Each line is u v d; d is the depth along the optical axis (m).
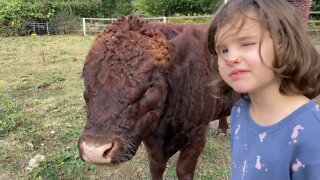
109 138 0.76
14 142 1.79
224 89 0.67
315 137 0.47
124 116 0.78
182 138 1.04
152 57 0.82
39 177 1.47
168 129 1.00
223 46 0.50
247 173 0.52
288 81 0.50
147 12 7.13
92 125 0.78
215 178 1.45
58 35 6.88
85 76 0.82
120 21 0.87
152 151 1.05
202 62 1.01
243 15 0.48
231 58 0.49
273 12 0.48
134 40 0.82
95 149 0.75
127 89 0.79
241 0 0.50
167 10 6.97
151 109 0.84
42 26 7.12
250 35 0.48
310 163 0.46
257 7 0.48
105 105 0.78
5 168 1.60
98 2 8.57
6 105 2.16
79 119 2.07
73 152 1.62
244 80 0.49
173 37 1.01
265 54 0.48
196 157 1.09
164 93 0.88
